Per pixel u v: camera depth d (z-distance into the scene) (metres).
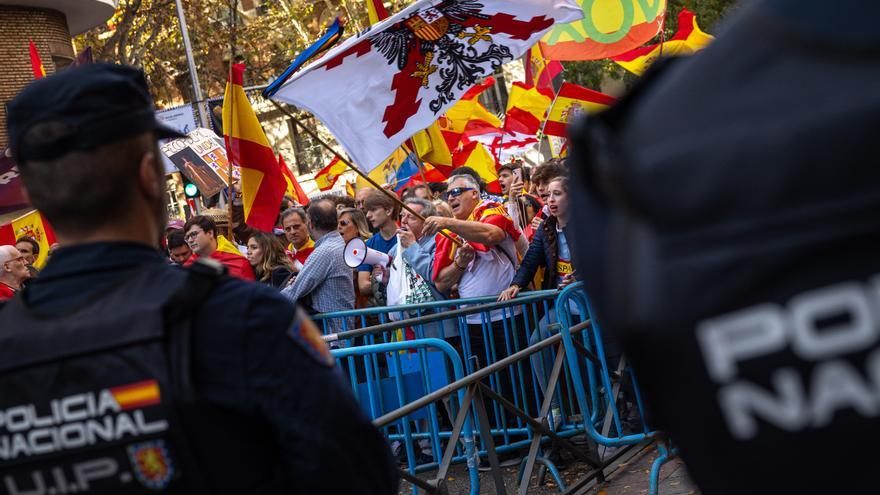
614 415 4.67
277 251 6.72
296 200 11.30
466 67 5.82
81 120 1.55
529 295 5.76
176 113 16.56
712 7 19.39
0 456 1.55
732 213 0.89
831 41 0.87
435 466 4.71
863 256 0.85
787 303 0.87
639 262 0.93
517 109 11.20
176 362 1.48
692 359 0.91
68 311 1.56
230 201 7.33
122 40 23.77
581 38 8.42
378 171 10.45
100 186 1.58
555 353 5.57
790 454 0.88
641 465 5.29
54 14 20.66
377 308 5.93
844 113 0.85
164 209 1.70
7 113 1.61
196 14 28.70
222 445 1.49
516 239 6.19
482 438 4.18
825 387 0.86
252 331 1.52
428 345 4.24
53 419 1.52
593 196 1.03
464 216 6.61
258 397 1.50
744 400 0.89
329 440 1.53
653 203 0.92
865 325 0.85
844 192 0.85
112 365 1.49
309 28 28.52
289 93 5.68
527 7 5.66
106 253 1.60
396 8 26.06
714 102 0.93
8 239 8.62
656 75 1.07
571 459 5.67
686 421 0.93
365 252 6.12
